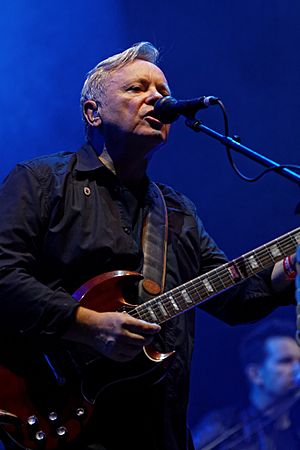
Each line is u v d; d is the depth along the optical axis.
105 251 3.31
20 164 3.41
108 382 3.21
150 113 3.48
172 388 3.32
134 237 3.48
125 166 3.54
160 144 3.51
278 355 5.29
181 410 3.34
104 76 3.59
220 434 5.24
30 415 3.18
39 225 3.29
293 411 4.99
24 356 3.22
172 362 3.27
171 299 3.33
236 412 5.32
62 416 3.19
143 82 3.54
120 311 3.27
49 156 3.47
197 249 3.62
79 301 3.21
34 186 3.31
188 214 3.69
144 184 3.64
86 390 3.21
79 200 3.36
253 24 7.74
